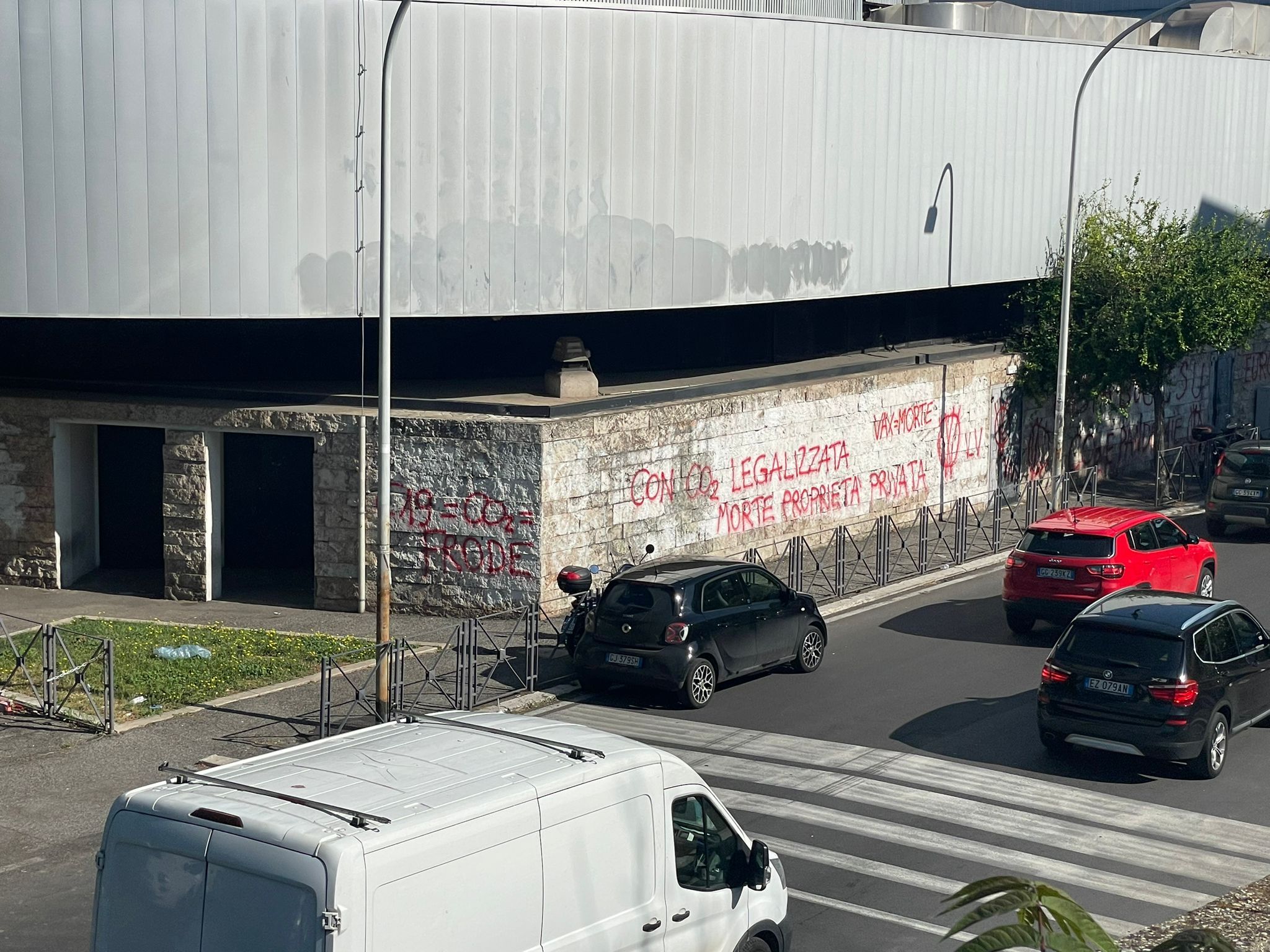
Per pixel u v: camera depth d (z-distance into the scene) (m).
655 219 21.92
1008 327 32.34
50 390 21.59
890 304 29.48
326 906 6.24
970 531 26.84
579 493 20.09
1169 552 19.41
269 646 18.19
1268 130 36.62
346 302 19.95
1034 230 29.56
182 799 6.87
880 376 25.88
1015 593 18.83
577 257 21.20
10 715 15.44
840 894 10.81
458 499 19.84
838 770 13.77
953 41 26.70
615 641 16.05
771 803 12.83
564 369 21.27
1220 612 14.22
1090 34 34.38
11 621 19.56
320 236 19.73
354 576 20.30
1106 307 28.97
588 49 20.86
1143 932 9.99
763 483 23.55
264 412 20.38
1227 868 11.38
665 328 25.34
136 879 6.84
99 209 19.14
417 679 16.91
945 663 17.97
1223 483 26.33
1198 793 13.19
